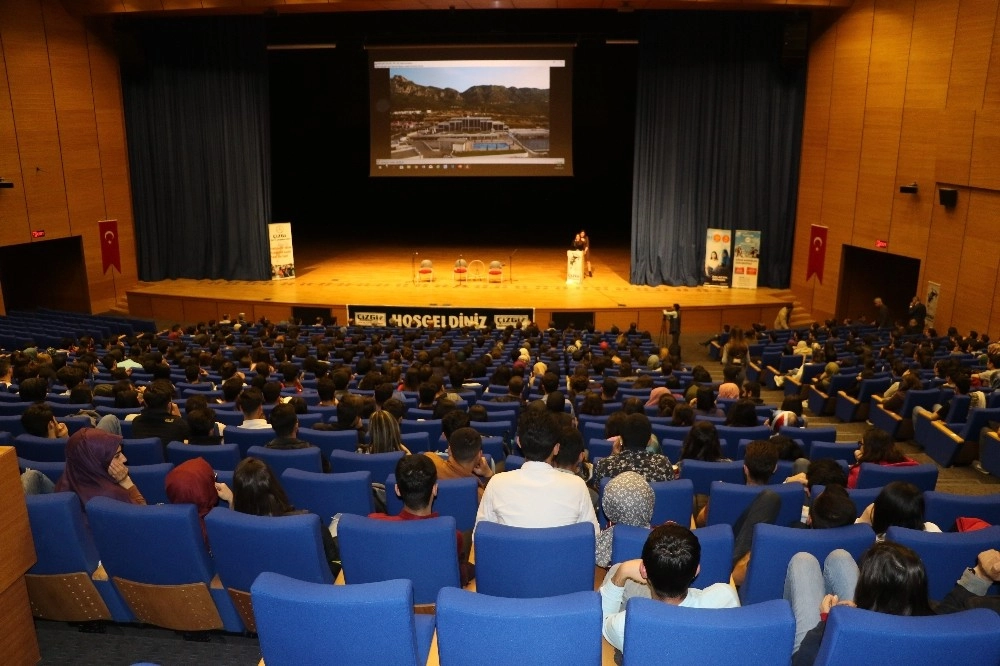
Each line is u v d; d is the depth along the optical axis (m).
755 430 7.15
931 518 4.90
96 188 20.52
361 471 4.73
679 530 2.80
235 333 15.85
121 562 3.93
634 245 21.53
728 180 20.86
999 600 3.05
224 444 5.60
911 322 16.50
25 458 5.48
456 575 3.64
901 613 2.68
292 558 3.63
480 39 22.94
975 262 15.29
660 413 8.33
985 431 8.58
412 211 31.88
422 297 19.97
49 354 11.70
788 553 3.59
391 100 21.61
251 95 21.33
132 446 5.56
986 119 14.78
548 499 3.81
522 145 21.62
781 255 21.00
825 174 19.30
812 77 19.47
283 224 21.84
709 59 20.28
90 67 20.02
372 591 2.72
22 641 3.63
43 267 20.86
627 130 29.56
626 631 2.60
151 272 22.17
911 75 16.56
